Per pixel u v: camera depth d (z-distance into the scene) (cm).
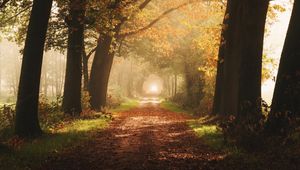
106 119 2533
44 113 2070
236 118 1544
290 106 1230
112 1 2273
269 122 1277
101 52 3388
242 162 1058
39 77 1595
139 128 2092
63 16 2388
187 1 3244
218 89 2403
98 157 1180
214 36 2619
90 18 2262
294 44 1232
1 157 1089
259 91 1548
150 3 3794
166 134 1809
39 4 1564
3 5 2112
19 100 1575
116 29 3200
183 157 1175
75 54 2534
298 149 1108
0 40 2836
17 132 1566
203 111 3180
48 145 1330
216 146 1340
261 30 1549
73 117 2447
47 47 2688
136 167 1033
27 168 980
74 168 1017
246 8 1562
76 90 2548
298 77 1217
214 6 2877
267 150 1170
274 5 2336
